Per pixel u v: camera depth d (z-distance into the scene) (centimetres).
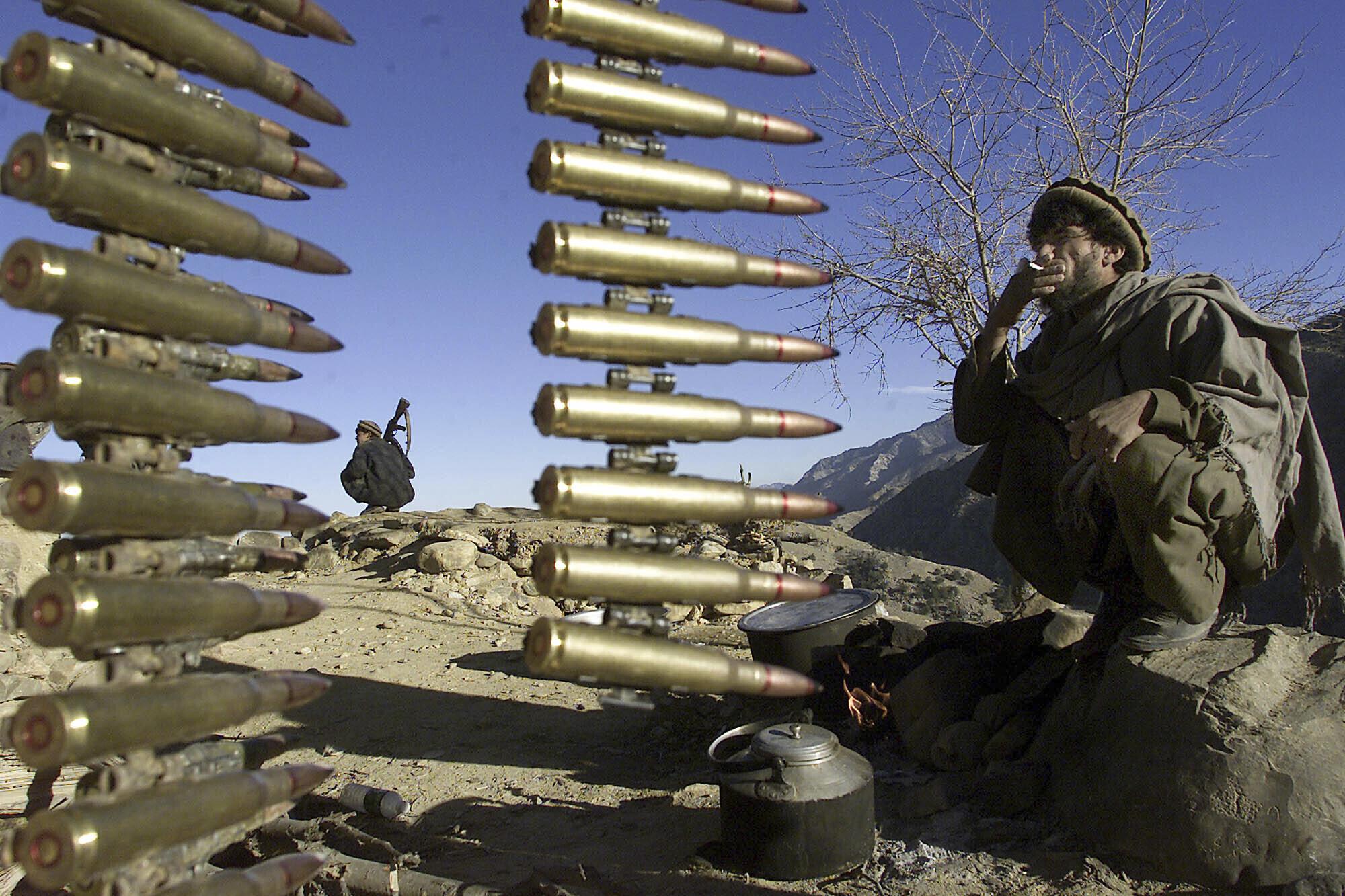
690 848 373
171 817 143
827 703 491
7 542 496
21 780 339
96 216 135
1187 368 357
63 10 136
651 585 156
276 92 160
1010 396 431
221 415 149
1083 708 378
